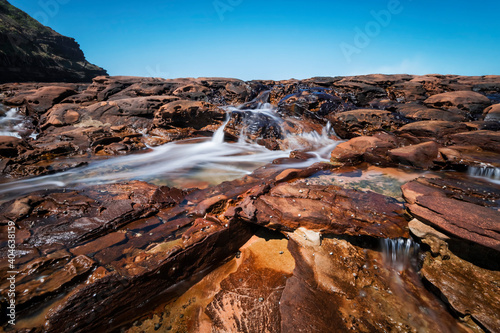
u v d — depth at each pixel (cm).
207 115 489
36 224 174
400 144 370
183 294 151
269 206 199
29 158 317
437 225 148
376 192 238
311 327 124
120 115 494
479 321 116
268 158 390
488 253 131
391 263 164
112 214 183
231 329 128
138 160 356
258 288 153
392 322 125
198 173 309
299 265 164
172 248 151
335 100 581
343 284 148
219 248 173
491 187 209
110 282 128
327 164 310
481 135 321
